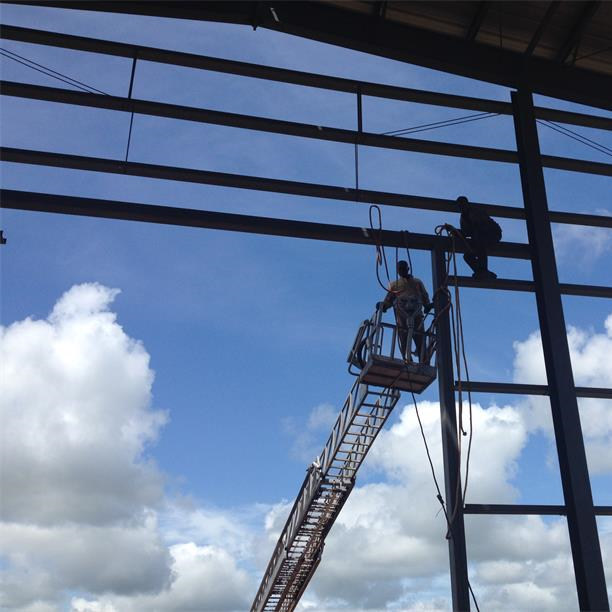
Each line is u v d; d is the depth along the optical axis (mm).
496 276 14047
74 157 13992
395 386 13727
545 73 16312
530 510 12781
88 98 14391
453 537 12281
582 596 12367
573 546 12703
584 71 16672
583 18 15352
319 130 15219
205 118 14797
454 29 15766
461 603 11820
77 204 13688
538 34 15469
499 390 13508
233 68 15250
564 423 13305
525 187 15562
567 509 12953
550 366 13977
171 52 14977
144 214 13953
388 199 15203
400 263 13195
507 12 15344
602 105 16859
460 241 14883
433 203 15414
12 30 14430
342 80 15742
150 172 14273
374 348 12867
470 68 15742
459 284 14422
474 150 15930
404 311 12914
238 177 14586
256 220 14438
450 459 12938
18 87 14125
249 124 14992
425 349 13180
